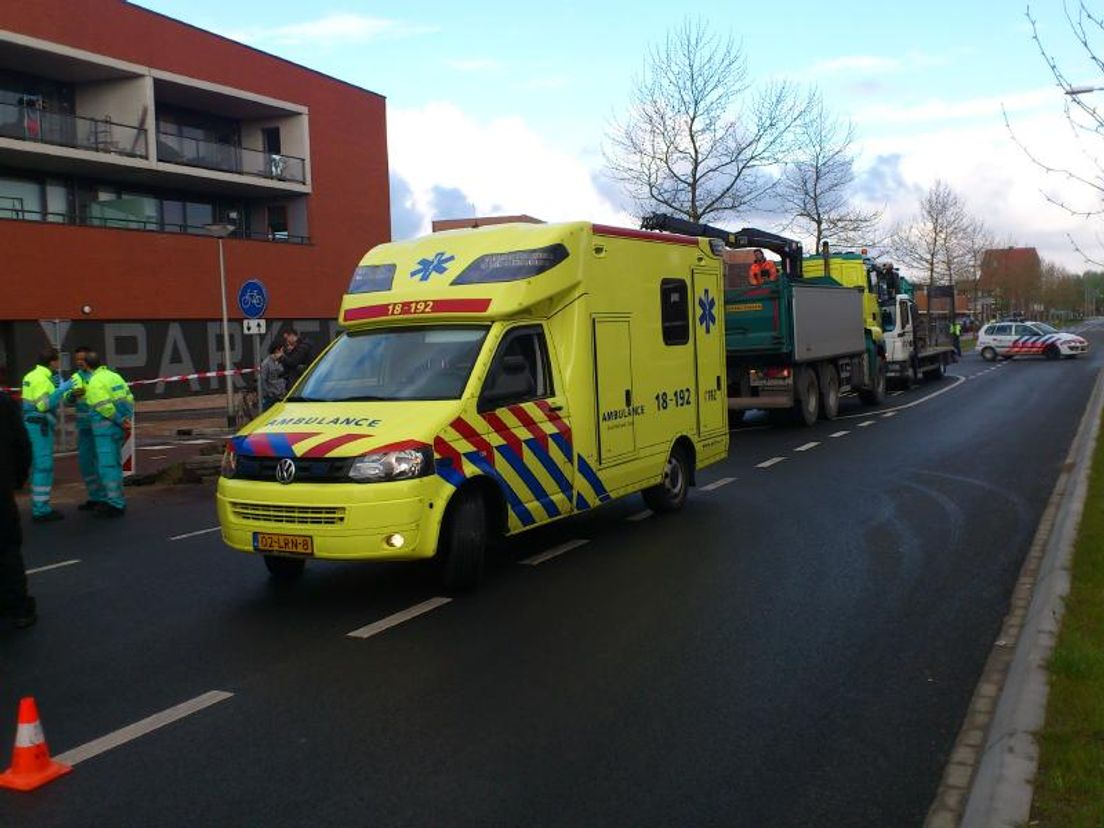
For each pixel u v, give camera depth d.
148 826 3.78
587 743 4.46
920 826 3.68
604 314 8.63
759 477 12.45
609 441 8.66
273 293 36.44
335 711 4.93
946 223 54.53
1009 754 3.91
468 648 5.88
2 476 6.50
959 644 5.79
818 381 19.72
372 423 6.88
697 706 4.89
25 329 27.92
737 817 3.76
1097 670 4.71
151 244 31.58
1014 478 11.72
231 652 5.95
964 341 68.50
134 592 7.58
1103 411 17.72
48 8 28.58
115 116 31.66
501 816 3.79
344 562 8.38
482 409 7.23
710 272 10.67
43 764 4.22
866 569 7.60
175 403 31.23
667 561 8.00
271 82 36.31
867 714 4.76
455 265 8.07
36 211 30.27
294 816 3.83
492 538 7.52
